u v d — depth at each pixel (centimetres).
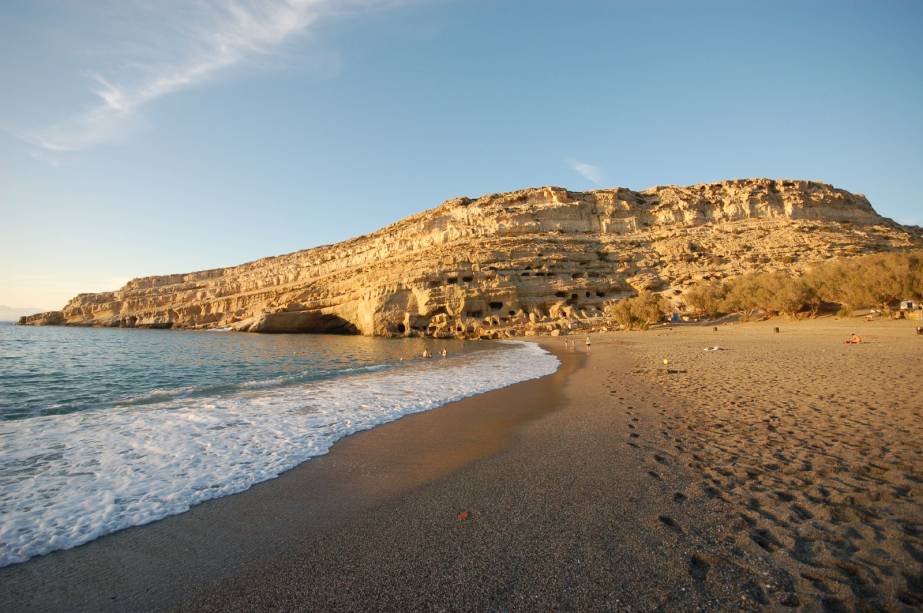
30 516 561
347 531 511
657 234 8744
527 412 1182
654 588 376
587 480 639
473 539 479
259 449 846
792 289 5266
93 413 1195
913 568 377
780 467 638
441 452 822
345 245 11375
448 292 7000
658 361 2286
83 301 12769
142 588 410
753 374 1593
